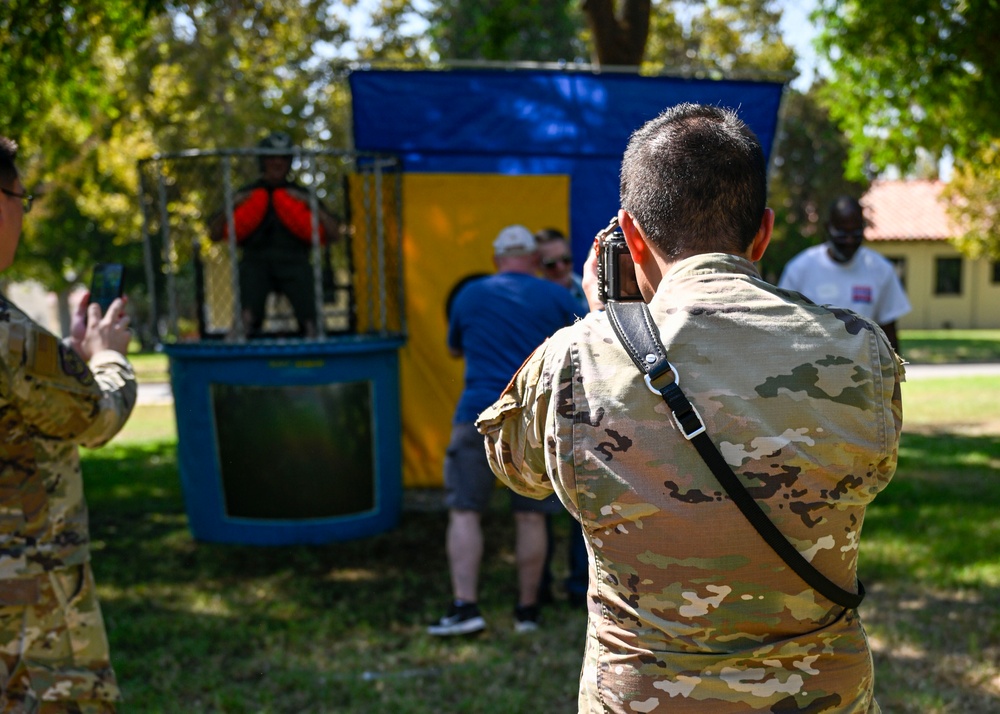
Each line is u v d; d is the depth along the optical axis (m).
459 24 22.06
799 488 1.40
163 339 5.90
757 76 7.49
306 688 3.87
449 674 3.99
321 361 5.71
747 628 1.43
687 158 1.56
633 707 1.45
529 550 4.45
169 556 5.84
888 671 3.93
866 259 5.12
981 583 5.03
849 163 10.40
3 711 2.12
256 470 5.77
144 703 3.74
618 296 1.69
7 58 7.01
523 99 6.89
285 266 6.04
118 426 2.26
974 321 33.66
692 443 1.41
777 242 24.66
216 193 6.17
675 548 1.42
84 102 8.52
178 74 15.70
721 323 1.47
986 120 8.70
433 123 6.84
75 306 2.46
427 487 7.18
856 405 1.43
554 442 1.51
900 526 6.23
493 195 6.87
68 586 2.20
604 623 1.51
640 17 8.11
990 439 9.95
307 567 5.57
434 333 6.96
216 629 4.57
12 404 2.09
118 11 7.45
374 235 6.72
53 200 19.34
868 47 8.99
